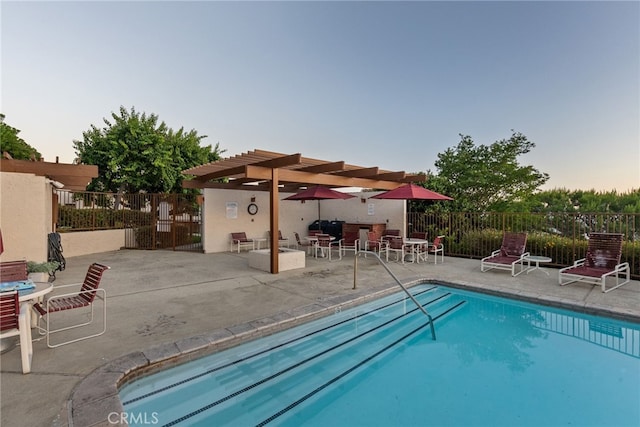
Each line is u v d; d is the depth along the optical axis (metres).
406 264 9.25
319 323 5.08
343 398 3.36
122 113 16.91
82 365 3.31
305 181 9.02
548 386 3.55
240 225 13.10
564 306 5.50
